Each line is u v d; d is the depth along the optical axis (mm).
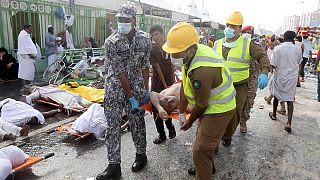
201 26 23688
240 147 4645
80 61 9234
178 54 2562
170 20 18438
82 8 12586
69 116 5828
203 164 2834
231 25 4141
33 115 5086
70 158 3982
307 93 9562
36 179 3400
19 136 4598
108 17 13977
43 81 9125
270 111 6969
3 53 9195
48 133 4820
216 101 2701
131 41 3299
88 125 4562
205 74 2490
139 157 3736
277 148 4672
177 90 3734
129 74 3387
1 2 9539
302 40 11750
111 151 3428
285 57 5434
